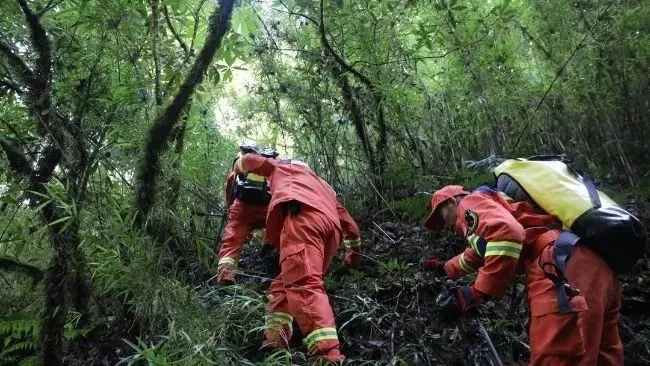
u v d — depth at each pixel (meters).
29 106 3.15
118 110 3.51
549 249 2.84
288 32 5.02
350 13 4.75
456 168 4.72
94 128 3.47
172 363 2.65
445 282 3.86
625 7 4.79
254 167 4.14
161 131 3.32
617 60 4.90
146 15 3.70
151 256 3.06
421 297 3.82
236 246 4.17
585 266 2.79
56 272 3.04
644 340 3.33
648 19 4.76
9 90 3.43
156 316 3.12
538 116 4.96
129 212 3.16
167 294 3.09
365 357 3.38
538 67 5.32
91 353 3.35
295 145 5.27
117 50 3.60
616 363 2.93
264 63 4.92
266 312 3.46
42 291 3.12
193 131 4.67
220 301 3.43
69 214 3.04
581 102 4.97
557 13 4.99
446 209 3.43
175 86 3.77
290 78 4.99
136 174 3.33
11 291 3.42
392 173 4.78
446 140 5.07
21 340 3.51
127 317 3.36
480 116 5.04
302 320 3.26
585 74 4.92
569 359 2.70
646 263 3.97
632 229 2.75
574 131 5.15
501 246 2.83
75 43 3.48
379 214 4.95
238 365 3.02
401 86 4.85
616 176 4.96
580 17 4.90
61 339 3.04
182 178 4.12
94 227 3.13
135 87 3.58
